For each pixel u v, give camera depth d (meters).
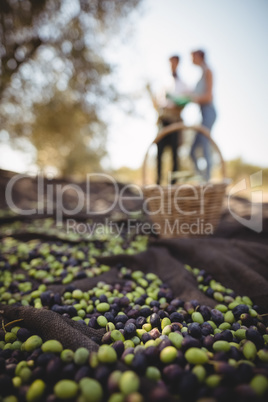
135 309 1.97
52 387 1.21
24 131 13.25
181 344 1.39
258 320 1.82
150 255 2.99
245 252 2.76
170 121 4.82
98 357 1.23
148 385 1.05
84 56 11.18
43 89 12.39
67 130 14.21
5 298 2.27
